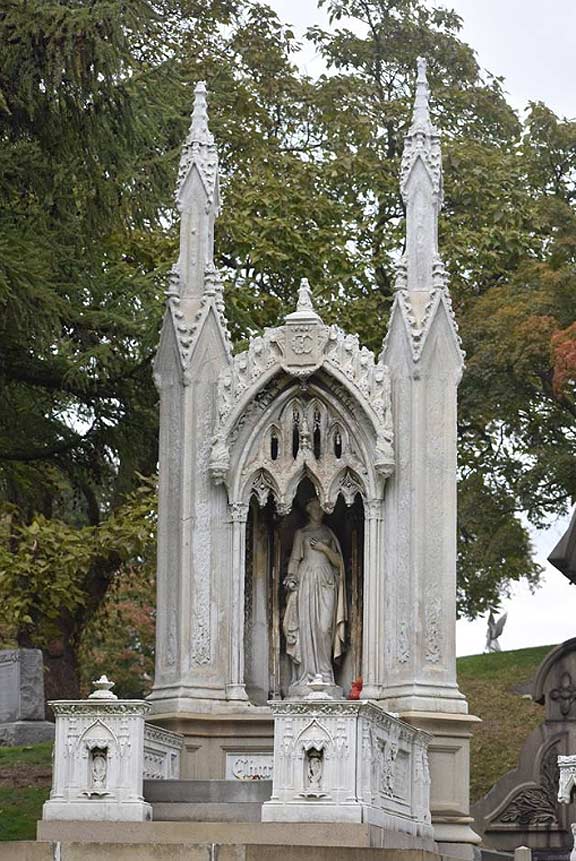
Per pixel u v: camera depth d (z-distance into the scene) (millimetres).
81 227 33031
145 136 33156
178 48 46000
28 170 31266
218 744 26047
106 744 22578
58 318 30766
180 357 26938
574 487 46906
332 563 27219
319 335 26734
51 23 30109
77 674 42312
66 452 36062
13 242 30156
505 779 32969
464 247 46094
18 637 43375
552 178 50875
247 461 26797
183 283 27453
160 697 26312
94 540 34344
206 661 26391
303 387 26844
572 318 45250
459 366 26922
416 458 26469
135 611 52938
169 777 25188
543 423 46938
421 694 25828
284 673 27234
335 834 21812
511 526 48844
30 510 38906
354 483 26750
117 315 33969
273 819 22031
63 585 34000
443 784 25656
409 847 23188
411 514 26391
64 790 22547
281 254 41250
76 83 30594
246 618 27234
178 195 27781
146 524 34156
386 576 26484
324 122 48250
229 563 26641
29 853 21422
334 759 22078
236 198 43188
